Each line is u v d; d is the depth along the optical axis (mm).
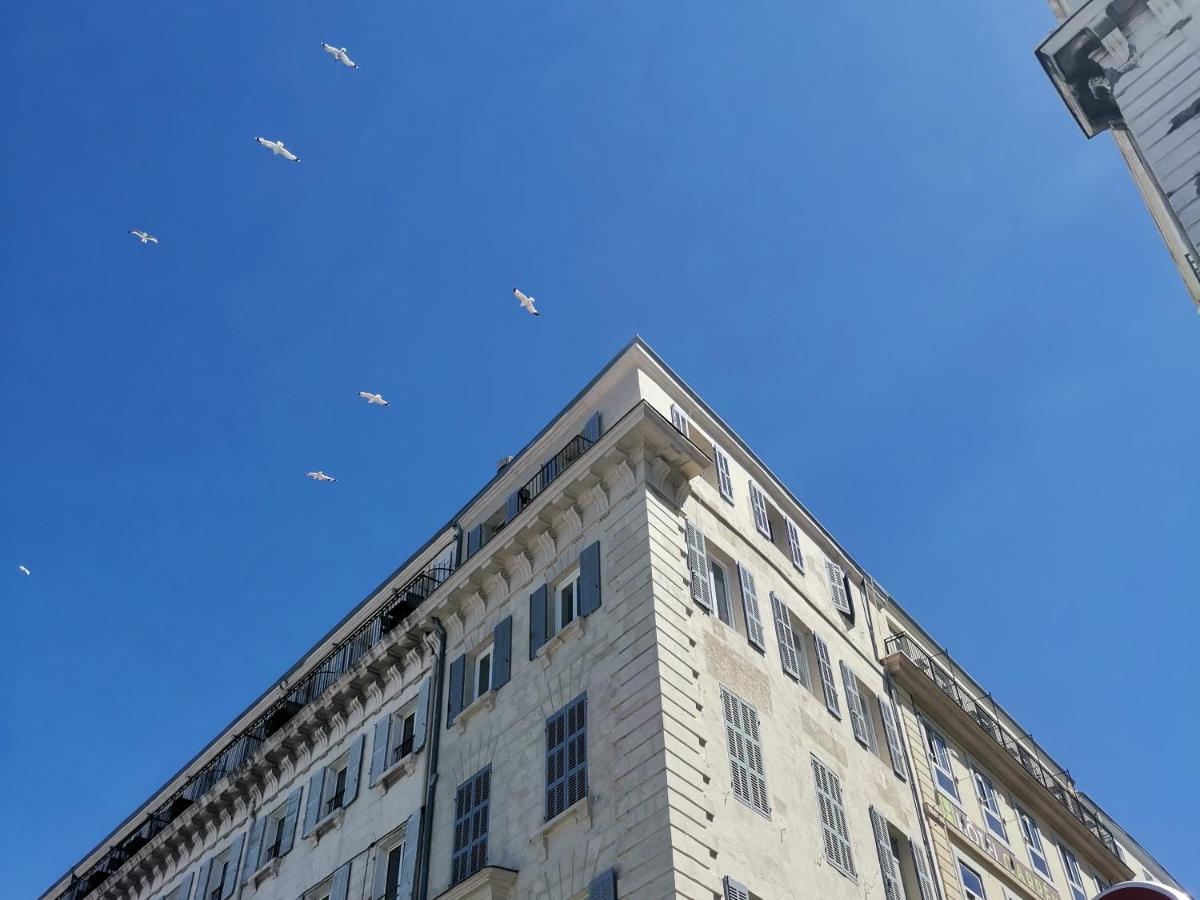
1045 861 33719
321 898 26719
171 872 34656
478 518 29531
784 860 20781
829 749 24891
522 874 20781
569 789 20953
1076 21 19344
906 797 27281
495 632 25656
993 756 33500
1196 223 16609
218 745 37375
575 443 26250
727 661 22906
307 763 30828
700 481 26156
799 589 28078
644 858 18578
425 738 25969
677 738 19891
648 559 22344
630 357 26672
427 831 24000
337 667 31875
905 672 30609
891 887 23906
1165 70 18172
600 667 22000
